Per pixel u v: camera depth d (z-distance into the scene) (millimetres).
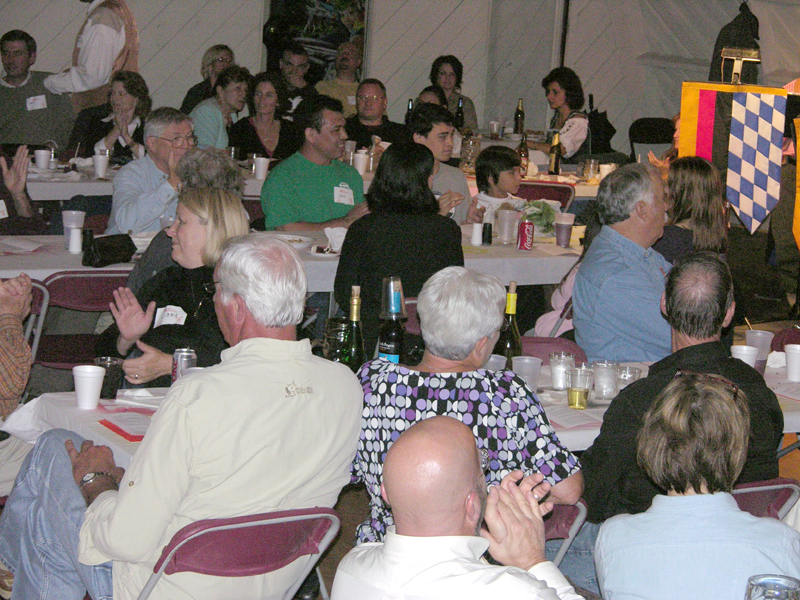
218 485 1791
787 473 3049
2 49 6934
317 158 4801
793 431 2646
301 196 4758
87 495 1976
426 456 1315
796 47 10094
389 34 9586
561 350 3080
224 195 2873
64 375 3703
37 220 5027
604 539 1782
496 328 2041
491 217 5199
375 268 3559
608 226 3240
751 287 7125
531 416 2008
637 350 3193
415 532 1322
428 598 1281
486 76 10375
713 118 4164
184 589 1835
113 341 3031
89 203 5750
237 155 6824
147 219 4184
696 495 1716
